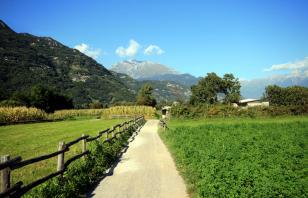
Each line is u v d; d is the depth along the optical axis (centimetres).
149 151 2216
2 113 6141
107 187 1202
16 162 824
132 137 3256
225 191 895
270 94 9675
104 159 1630
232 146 1847
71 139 3098
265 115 6094
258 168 1169
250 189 898
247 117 6088
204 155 1448
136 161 1794
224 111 6234
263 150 1680
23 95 11781
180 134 2816
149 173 1462
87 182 1208
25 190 855
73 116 9525
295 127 3459
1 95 13050
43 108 12119
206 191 941
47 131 4225
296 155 1535
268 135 2577
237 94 11550
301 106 6141
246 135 2636
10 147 2472
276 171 1113
